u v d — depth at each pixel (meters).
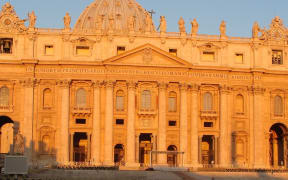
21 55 100.81
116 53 101.62
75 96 101.12
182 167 92.75
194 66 102.50
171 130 102.12
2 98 100.44
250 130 104.88
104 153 99.50
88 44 101.56
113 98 100.88
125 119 101.19
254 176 85.06
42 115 100.06
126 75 100.88
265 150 105.56
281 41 108.25
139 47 100.44
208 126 104.31
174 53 103.88
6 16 101.38
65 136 98.94
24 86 99.94
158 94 101.75
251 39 106.56
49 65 100.38
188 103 103.12
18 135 94.31
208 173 85.94
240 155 104.06
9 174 70.19
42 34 101.19
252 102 105.56
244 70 104.69
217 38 105.50
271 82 107.06
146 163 101.75
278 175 86.50
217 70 103.62
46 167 90.19
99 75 100.69
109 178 79.50
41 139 99.62
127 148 99.81
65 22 101.69
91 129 100.44
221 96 103.81
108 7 160.75
